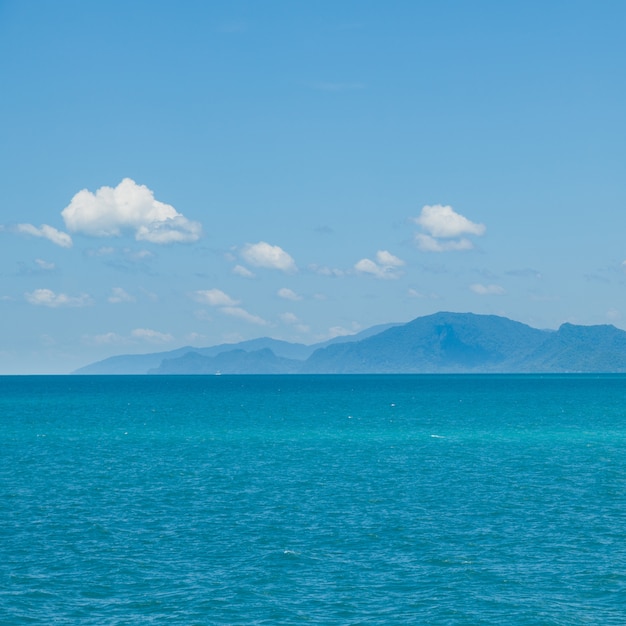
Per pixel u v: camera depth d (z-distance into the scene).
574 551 59.28
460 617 45.72
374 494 82.31
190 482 90.12
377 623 44.94
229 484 88.75
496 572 54.06
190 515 72.12
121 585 51.34
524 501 78.38
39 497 80.69
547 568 55.00
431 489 85.25
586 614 46.12
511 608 47.12
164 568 55.03
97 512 73.31
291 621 45.25
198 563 56.25
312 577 53.09
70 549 59.78
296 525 67.94
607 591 50.06
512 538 63.28
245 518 70.81
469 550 59.69
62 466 103.38
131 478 93.00
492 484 88.44
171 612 46.59
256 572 54.12
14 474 96.19
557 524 68.19
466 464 105.50
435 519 70.19
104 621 45.19
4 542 61.81
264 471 98.94
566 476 94.25
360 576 53.28
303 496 81.38
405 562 56.59
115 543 61.62
